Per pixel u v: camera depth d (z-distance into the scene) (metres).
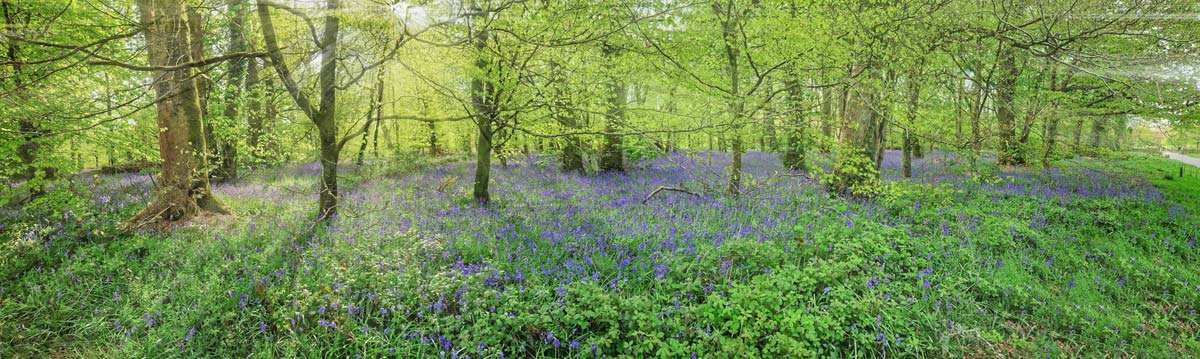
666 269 5.04
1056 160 10.98
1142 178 11.88
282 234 6.22
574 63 6.86
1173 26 6.27
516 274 4.89
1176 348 4.01
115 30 5.38
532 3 5.80
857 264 5.16
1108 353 3.97
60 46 3.97
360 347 3.78
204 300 4.34
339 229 6.54
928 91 9.23
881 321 4.13
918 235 6.46
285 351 3.72
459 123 10.46
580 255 5.61
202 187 7.56
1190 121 9.47
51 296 4.58
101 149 7.36
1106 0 5.98
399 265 4.97
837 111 10.59
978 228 6.64
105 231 6.41
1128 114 10.21
